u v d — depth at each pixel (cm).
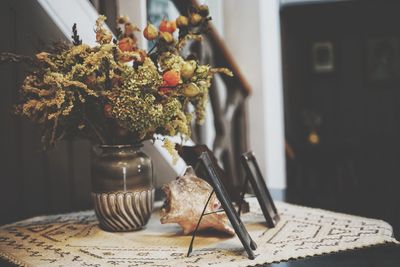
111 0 216
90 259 131
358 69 584
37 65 153
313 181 533
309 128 586
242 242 129
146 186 158
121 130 156
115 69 149
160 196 219
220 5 338
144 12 223
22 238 154
